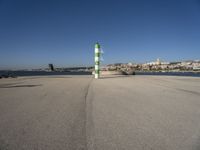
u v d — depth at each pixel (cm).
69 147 347
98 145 354
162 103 742
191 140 375
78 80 2145
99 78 2556
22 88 1284
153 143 361
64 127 454
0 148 342
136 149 338
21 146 351
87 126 461
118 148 342
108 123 484
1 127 452
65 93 1027
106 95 952
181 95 948
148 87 1330
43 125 468
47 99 833
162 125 466
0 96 919
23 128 446
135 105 704
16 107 667
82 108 653
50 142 368
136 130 431
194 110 622
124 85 1485
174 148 341
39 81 1995
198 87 1331
